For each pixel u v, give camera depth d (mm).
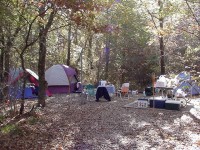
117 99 15438
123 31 22062
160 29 9438
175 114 10852
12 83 11266
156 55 22766
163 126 8883
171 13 9758
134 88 22938
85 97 15594
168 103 11922
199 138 7426
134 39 22859
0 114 9969
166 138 7516
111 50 24000
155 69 22797
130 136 7770
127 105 12898
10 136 7676
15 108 10898
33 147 6844
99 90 14570
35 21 9148
